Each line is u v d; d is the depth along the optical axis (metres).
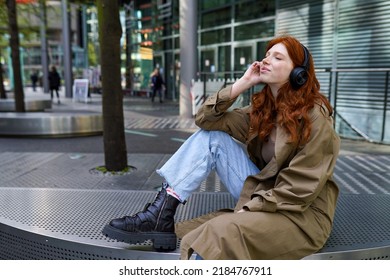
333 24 8.74
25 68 46.50
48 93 27.94
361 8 8.00
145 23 21.47
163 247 2.07
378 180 4.86
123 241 2.08
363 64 8.05
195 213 2.77
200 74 12.01
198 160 2.16
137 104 17.47
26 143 7.90
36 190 3.33
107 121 5.27
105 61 5.12
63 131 8.79
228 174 2.24
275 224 1.85
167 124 10.53
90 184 4.77
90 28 29.52
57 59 44.03
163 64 20.36
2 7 10.30
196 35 11.61
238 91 2.11
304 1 9.65
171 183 2.12
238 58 13.98
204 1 16.11
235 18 14.04
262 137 2.15
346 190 4.42
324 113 1.95
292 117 1.94
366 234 2.34
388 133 7.61
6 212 2.74
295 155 1.97
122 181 4.91
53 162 5.98
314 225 1.96
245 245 1.80
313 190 1.85
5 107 14.05
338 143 1.97
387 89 7.52
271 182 2.09
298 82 1.97
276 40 2.07
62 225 2.50
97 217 2.65
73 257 2.26
